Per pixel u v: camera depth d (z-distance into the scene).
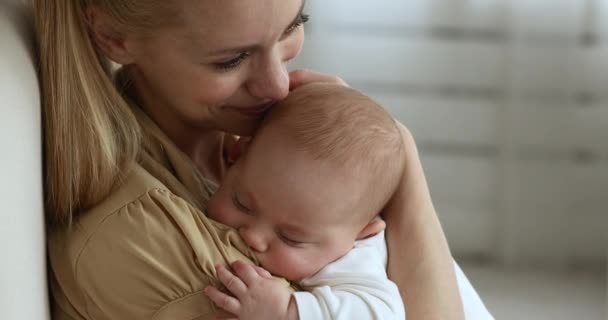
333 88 1.01
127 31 0.93
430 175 2.62
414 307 1.03
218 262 0.89
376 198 0.99
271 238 0.94
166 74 0.95
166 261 0.88
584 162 2.57
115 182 0.92
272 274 0.94
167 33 0.91
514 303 2.44
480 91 2.54
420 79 2.55
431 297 1.04
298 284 0.96
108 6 0.93
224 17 0.88
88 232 0.89
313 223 0.94
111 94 0.93
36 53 0.92
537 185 2.60
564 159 2.57
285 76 0.96
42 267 0.85
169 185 0.96
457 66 2.53
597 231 2.62
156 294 0.88
